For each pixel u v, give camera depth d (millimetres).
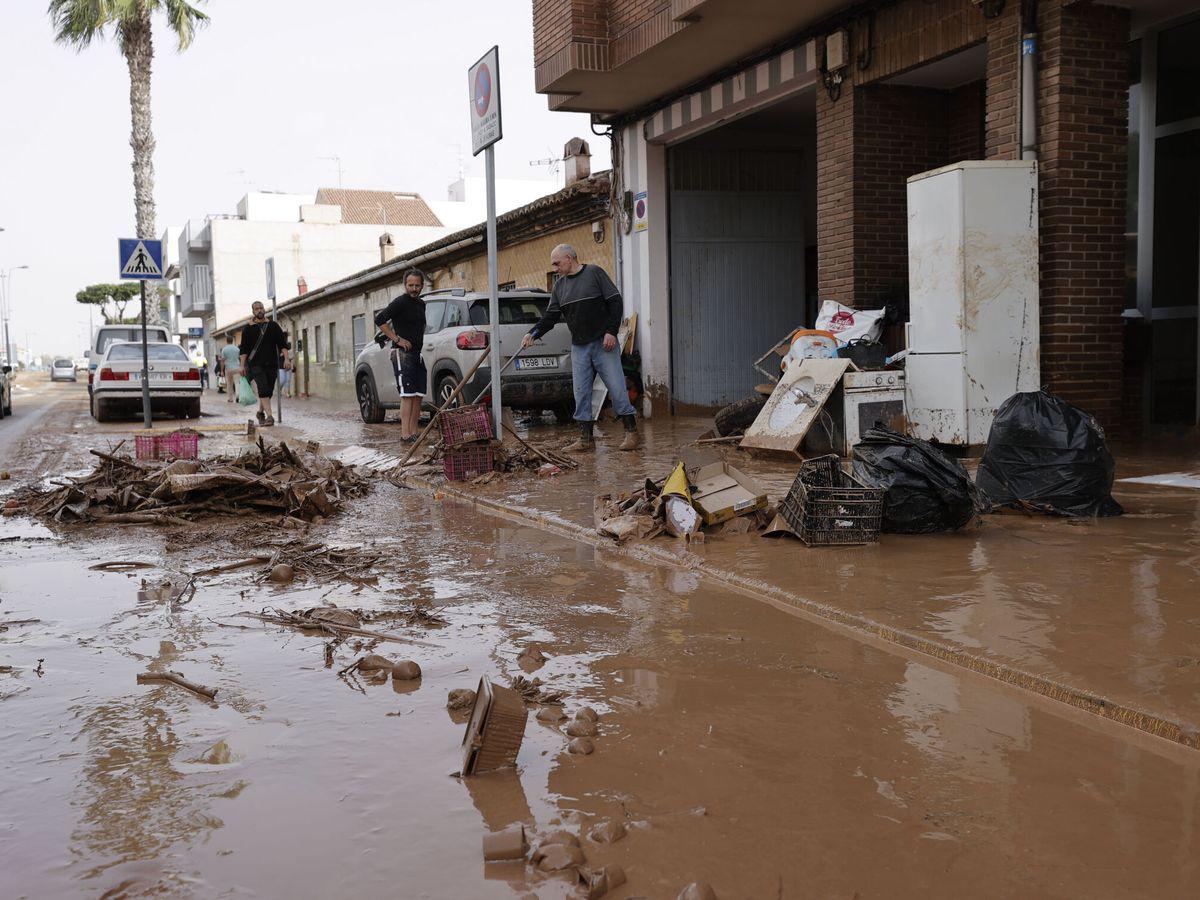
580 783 2586
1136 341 9625
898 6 10000
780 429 8883
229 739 2971
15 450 13516
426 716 3137
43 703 3334
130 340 23203
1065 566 4613
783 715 3020
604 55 12953
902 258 11039
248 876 2152
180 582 5195
